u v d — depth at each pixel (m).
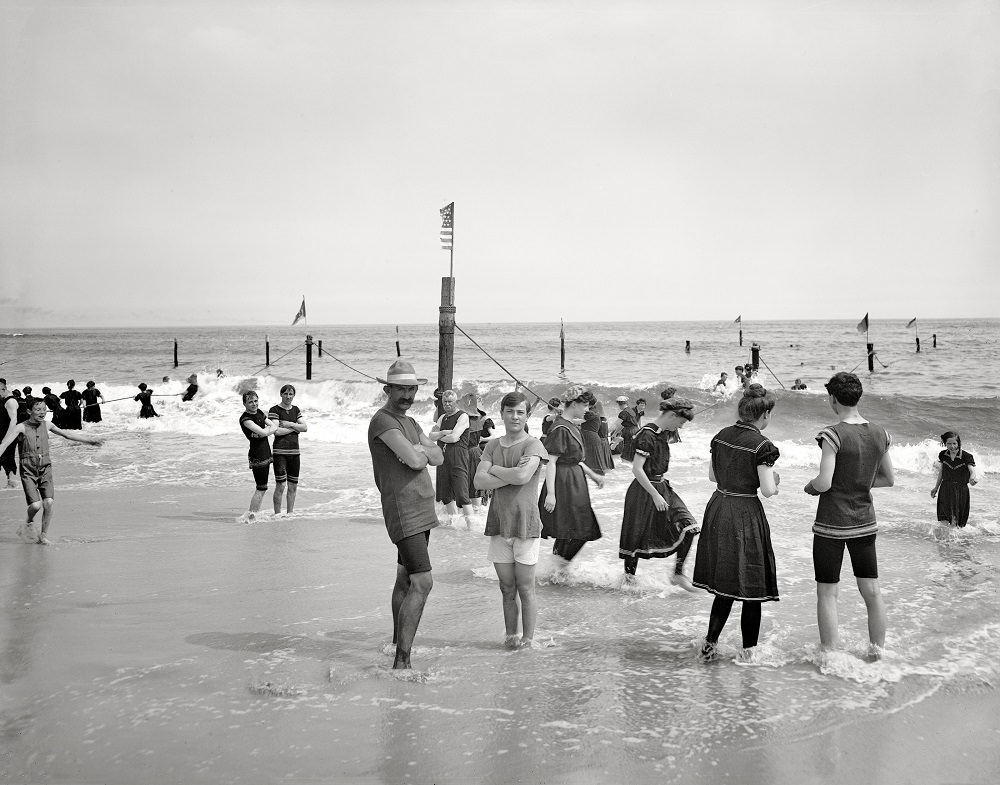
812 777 3.42
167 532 8.64
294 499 9.73
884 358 48.41
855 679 4.50
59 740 3.74
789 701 4.20
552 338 96.94
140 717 3.98
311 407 23.61
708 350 60.69
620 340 85.19
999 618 5.61
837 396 4.90
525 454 5.06
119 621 5.56
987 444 15.09
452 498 9.13
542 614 5.80
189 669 4.62
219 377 28.69
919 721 3.96
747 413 4.93
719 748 3.67
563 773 3.43
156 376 41.69
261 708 4.08
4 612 5.77
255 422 9.23
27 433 8.04
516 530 5.05
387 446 4.55
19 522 9.20
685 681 4.49
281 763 3.51
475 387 23.89
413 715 4.00
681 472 12.76
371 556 7.52
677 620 5.66
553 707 4.11
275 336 147.00
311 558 7.44
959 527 8.54
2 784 3.34
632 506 6.51
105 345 93.38
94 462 14.40
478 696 4.25
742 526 4.80
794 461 13.62
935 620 5.57
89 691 4.31
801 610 5.87
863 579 4.85
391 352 69.38
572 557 7.03
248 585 6.50
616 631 5.41
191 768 3.47
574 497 6.74
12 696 4.26
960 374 35.75
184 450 16.08
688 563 7.23
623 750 3.64
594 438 10.85
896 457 13.52
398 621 4.65
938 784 3.36
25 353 70.62
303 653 4.91
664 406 6.43
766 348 62.72
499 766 3.49
